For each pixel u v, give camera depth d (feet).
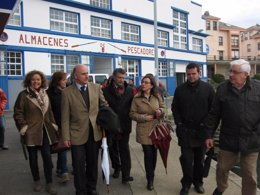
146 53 102.58
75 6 78.89
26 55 67.41
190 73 16.66
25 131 17.79
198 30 133.59
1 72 63.52
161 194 17.72
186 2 126.62
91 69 83.05
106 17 88.33
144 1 102.42
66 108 16.35
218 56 253.24
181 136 17.12
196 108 16.74
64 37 75.82
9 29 64.39
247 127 13.98
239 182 19.35
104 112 16.66
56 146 18.11
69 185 19.42
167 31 115.24
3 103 28.68
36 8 69.46
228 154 14.71
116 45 91.35
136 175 21.21
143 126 18.38
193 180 17.93
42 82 18.56
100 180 20.31
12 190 18.67
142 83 18.52
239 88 14.19
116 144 20.58
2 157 26.32
